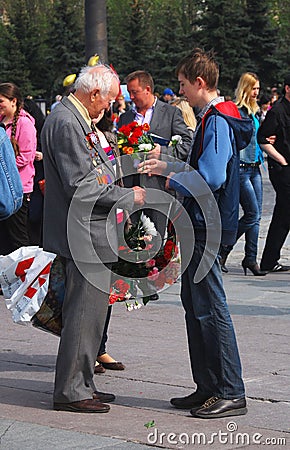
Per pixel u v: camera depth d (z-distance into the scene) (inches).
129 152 236.2
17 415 229.6
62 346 230.2
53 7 2223.2
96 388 253.6
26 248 251.4
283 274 442.3
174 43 2052.2
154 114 347.9
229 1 1964.8
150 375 266.5
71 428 218.4
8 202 237.9
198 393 232.4
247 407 234.4
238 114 222.2
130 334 317.7
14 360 288.5
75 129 222.2
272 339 307.7
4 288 251.9
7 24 2181.3
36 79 2078.0
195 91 222.2
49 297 241.1
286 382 257.0
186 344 303.1
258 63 2012.8
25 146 386.0
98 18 460.1
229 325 223.6
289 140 429.7
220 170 213.5
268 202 759.1
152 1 2325.3
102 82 224.8
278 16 2475.4
